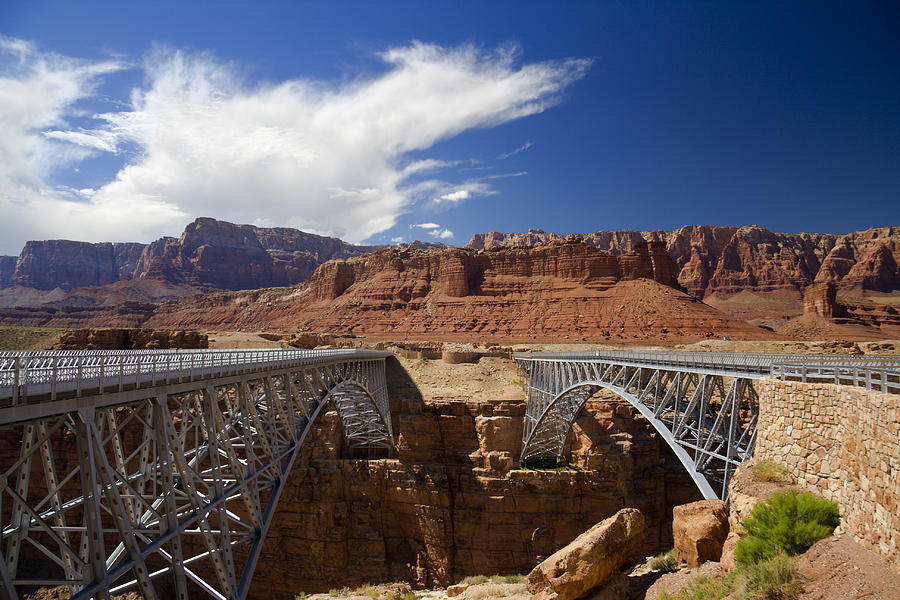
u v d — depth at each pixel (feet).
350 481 236.43
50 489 67.72
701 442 105.81
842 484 64.59
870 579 52.26
